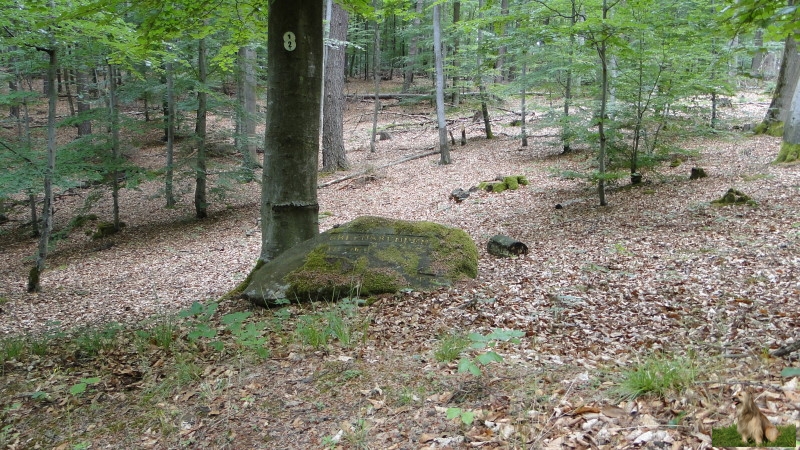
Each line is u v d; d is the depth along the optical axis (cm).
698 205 859
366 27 3344
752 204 808
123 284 957
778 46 1341
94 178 1312
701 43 973
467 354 379
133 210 1730
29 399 377
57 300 862
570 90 1539
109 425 336
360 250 587
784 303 430
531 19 903
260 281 571
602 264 636
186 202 1772
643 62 1000
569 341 406
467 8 2636
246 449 295
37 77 2308
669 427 240
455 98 2658
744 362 306
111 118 1434
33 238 1578
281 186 601
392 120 2647
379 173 1680
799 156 1021
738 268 547
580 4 854
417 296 533
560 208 1040
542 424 267
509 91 1725
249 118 1570
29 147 1238
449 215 1166
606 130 1012
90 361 440
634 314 454
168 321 539
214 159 1709
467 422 264
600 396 286
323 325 459
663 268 586
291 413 324
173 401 355
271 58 574
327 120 1808
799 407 228
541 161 1584
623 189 1094
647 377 284
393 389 337
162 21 648
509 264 687
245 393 354
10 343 502
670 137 1162
